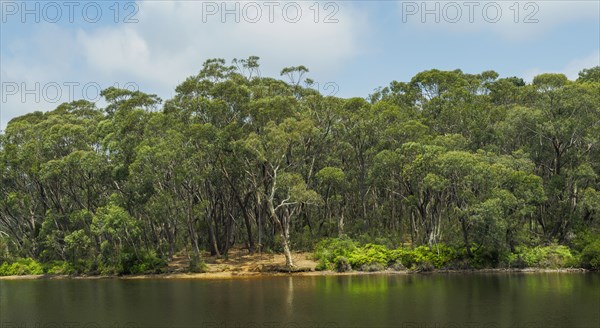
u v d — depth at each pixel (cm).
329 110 6925
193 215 6562
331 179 6556
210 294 4603
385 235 6731
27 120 8462
